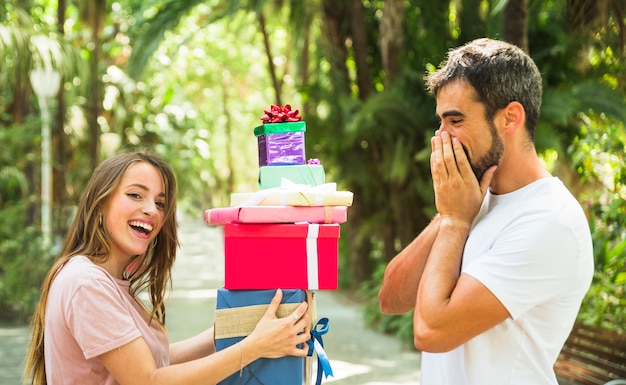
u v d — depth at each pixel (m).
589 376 4.70
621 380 3.90
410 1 10.95
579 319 5.60
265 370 2.23
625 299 5.76
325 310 11.79
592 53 8.73
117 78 20.89
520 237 1.89
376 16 12.77
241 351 2.16
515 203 1.96
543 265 1.86
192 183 30.27
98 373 2.26
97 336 2.19
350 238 13.36
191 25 18.86
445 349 1.90
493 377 1.90
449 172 1.97
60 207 14.70
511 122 1.94
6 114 15.22
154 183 2.46
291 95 18.22
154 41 10.58
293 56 17.03
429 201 10.29
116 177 2.41
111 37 18.22
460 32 9.76
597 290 5.80
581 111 8.05
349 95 12.11
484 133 1.94
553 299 1.91
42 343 2.44
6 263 10.08
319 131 11.47
